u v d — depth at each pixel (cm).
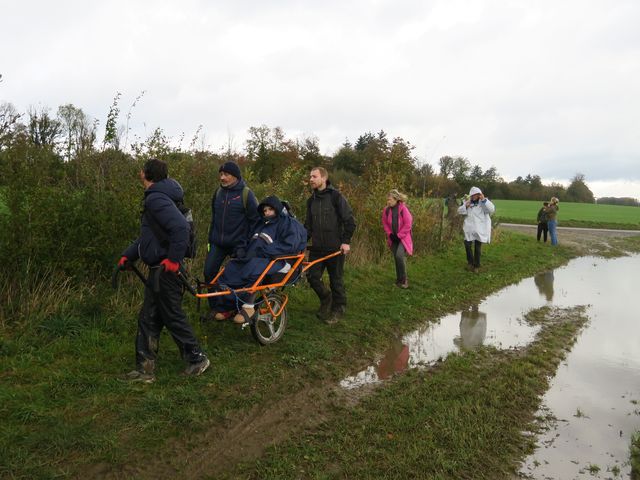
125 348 479
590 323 722
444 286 929
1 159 534
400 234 873
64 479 298
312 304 719
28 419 351
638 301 869
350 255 991
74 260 546
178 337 432
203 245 724
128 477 309
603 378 510
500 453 357
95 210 579
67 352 461
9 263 514
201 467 327
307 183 988
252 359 500
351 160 4453
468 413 411
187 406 390
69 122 647
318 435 372
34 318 495
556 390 477
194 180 729
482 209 1083
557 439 383
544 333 664
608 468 345
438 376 494
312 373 484
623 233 2531
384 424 391
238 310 498
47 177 565
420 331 661
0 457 305
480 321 718
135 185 620
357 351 562
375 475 322
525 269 1185
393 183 1173
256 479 317
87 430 344
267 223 540
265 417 396
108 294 572
